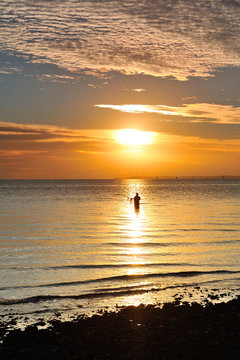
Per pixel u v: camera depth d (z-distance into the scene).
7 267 24.86
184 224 47.19
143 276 22.53
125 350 11.54
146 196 114.94
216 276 22.52
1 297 18.52
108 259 27.38
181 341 11.92
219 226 44.97
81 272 23.56
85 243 33.97
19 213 60.91
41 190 157.75
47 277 22.39
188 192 142.62
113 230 42.41
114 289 19.94
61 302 17.80
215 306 15.84
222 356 10.70
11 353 11.62
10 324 14.87
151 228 43.88
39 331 13.45
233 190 160.75
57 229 43.09
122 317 14.84
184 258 27.56
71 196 113.00
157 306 16.83
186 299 18.11
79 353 11.48
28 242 34.56
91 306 17.23
